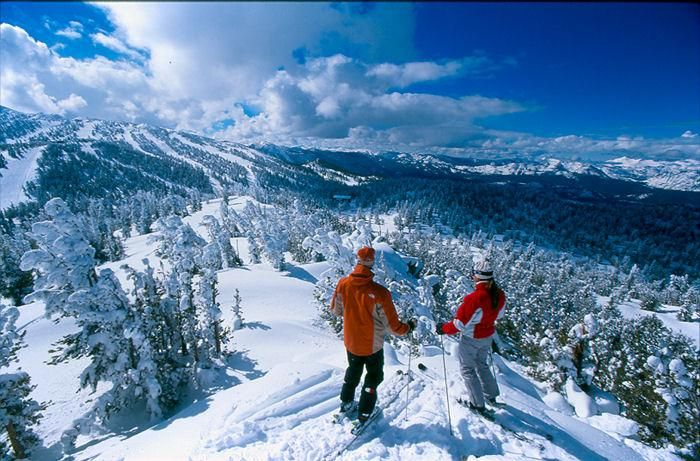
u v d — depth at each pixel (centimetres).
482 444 401
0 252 5791
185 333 2089
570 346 797
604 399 726
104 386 2166
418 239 11412
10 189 19238
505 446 401
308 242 2823
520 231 18800
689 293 7819
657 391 797
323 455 402
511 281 4988
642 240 18725
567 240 17875
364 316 412
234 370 2062
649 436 743
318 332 2786
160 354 1825
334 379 586
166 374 1752
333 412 490
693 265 16238
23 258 1438
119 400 1625
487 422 435
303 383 587
